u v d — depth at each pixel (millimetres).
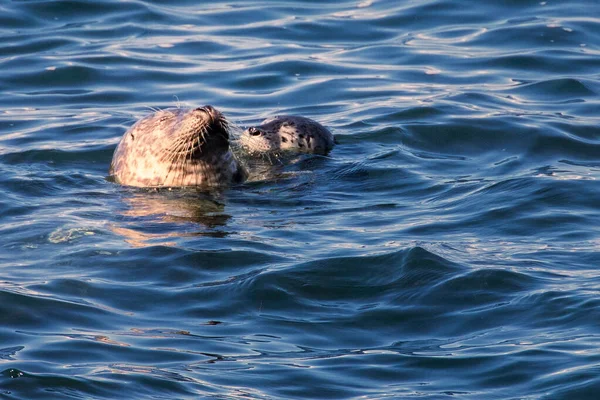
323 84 58469
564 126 50281
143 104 56094
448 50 62938
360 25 67375
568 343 27922
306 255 34625
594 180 42469
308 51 63281
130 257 34844
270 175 46031
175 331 29609
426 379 26734
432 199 41469
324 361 27797
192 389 26156
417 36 65500
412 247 34031
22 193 42688
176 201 42000
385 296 31688
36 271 33812
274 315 30656
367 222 38656
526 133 49500
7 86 58312
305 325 30047
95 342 28766
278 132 49594
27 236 37000
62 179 45031
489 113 52656
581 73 58969
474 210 39469
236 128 50875
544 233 36719
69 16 68375
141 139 45344
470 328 29516
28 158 47906
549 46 62812
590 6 69062
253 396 25844
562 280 32031
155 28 66938
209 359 27859
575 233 36625
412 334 29438
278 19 68625
